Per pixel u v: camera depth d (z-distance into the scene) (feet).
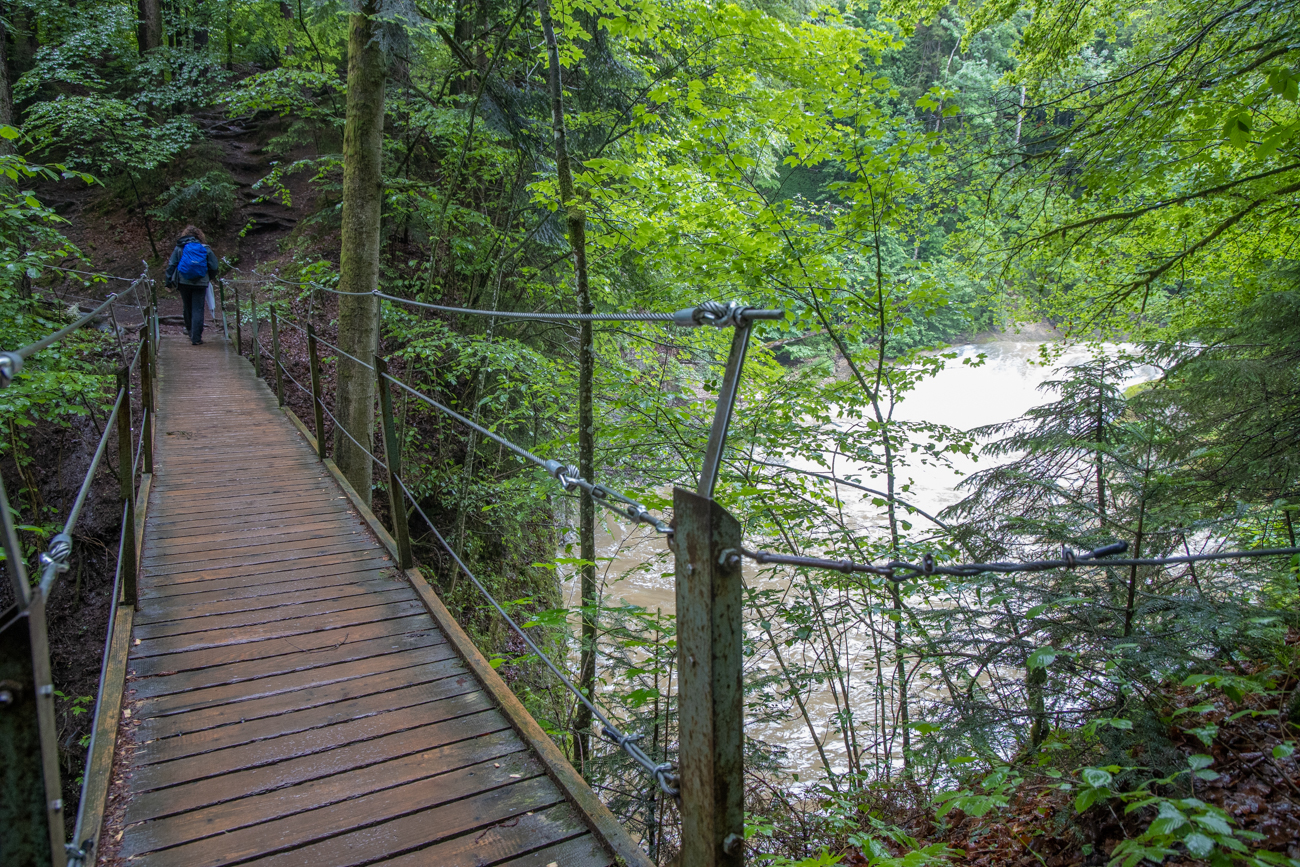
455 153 29.19
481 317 31.01
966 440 14.98
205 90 45.09
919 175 18.53
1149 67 14.35
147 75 44.42
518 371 25.34
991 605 10.17
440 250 30.83
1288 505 9.10
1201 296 19.06
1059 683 9.41
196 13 50.93
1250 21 12.70
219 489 16.72
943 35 69.41
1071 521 10.57
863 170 16.11
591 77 24.57
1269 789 7.36
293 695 9.22
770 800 12.67
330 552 13.64
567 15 17.56
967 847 9.72
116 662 9.52
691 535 4.26
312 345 18.54
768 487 17.07
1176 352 12.67
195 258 32.09
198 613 11.18
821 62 17.07
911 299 17.80
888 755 13.87
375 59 22.85
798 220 17.79
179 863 6.50
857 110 16.30
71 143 39.24
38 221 25.46
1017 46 18.63
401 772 7.88
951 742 9.56
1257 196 15.29
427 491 27.86
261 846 6.73
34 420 21.98
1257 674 8.80
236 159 47.14
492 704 9.21
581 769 12.48
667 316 4.88
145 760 7.88
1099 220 15.75
